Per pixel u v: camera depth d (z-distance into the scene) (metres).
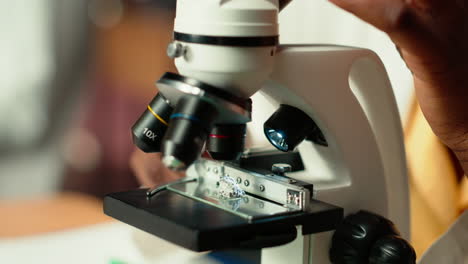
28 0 1.54
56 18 1.55
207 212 0.49
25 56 1.58
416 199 0.70
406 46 0.45
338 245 0.53
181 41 0.48
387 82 0.55
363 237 0.51
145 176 0.78
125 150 1.56
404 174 0.58
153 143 0.51
